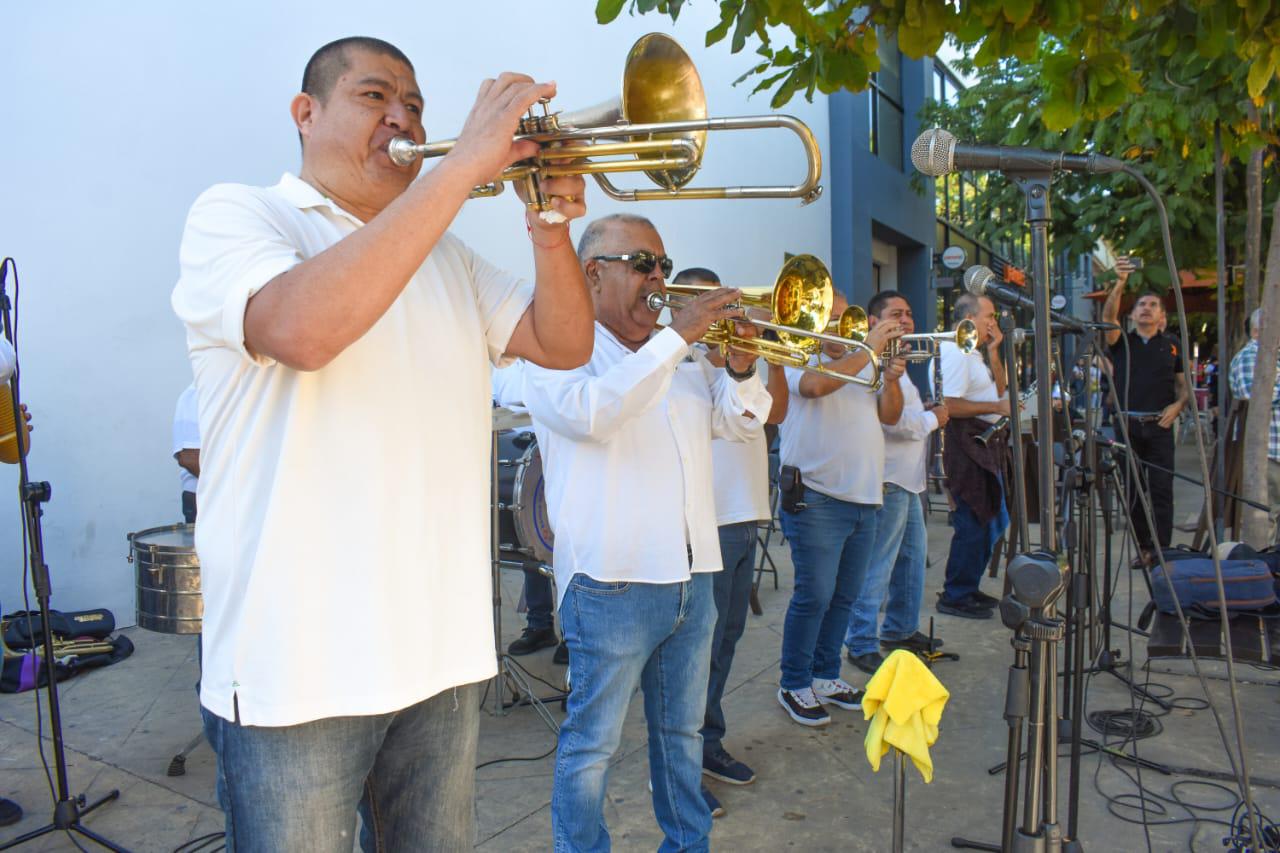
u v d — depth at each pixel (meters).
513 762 3.43
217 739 1.41
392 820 1.58
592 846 2.25
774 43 9.11
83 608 4.66
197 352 1.42
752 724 3.80
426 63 5.74
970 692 4.14
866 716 1.82
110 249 4.68
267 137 5.22
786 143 9.57
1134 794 3.18
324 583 1.36
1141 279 9.16
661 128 1.59
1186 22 2.58
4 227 4.34
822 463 3.66
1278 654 2.89
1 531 4.39
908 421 4.27
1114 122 6.76
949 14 2.33
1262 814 2.98
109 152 4.64
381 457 1.40
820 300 3.05
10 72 4.33
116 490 4.76
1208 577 3.09
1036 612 1.87
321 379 1.38
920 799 3.17
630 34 7.39
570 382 2.24
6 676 4.02
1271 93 3.73
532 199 1.67
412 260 1.26
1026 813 1.90
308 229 1.47
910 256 13.77
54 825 2.87
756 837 2.93
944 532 7.88
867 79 2.54
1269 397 4.91
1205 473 2.23
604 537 2.25
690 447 2.40
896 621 4.65
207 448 1.42
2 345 2.85
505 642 4.86
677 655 2.38
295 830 1.36
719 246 8.17
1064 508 3.27
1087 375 3.35
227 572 1.37
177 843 2.84
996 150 2.06
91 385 4.65
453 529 1.50
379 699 1.37
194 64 4.89
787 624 3.81
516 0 6.34
